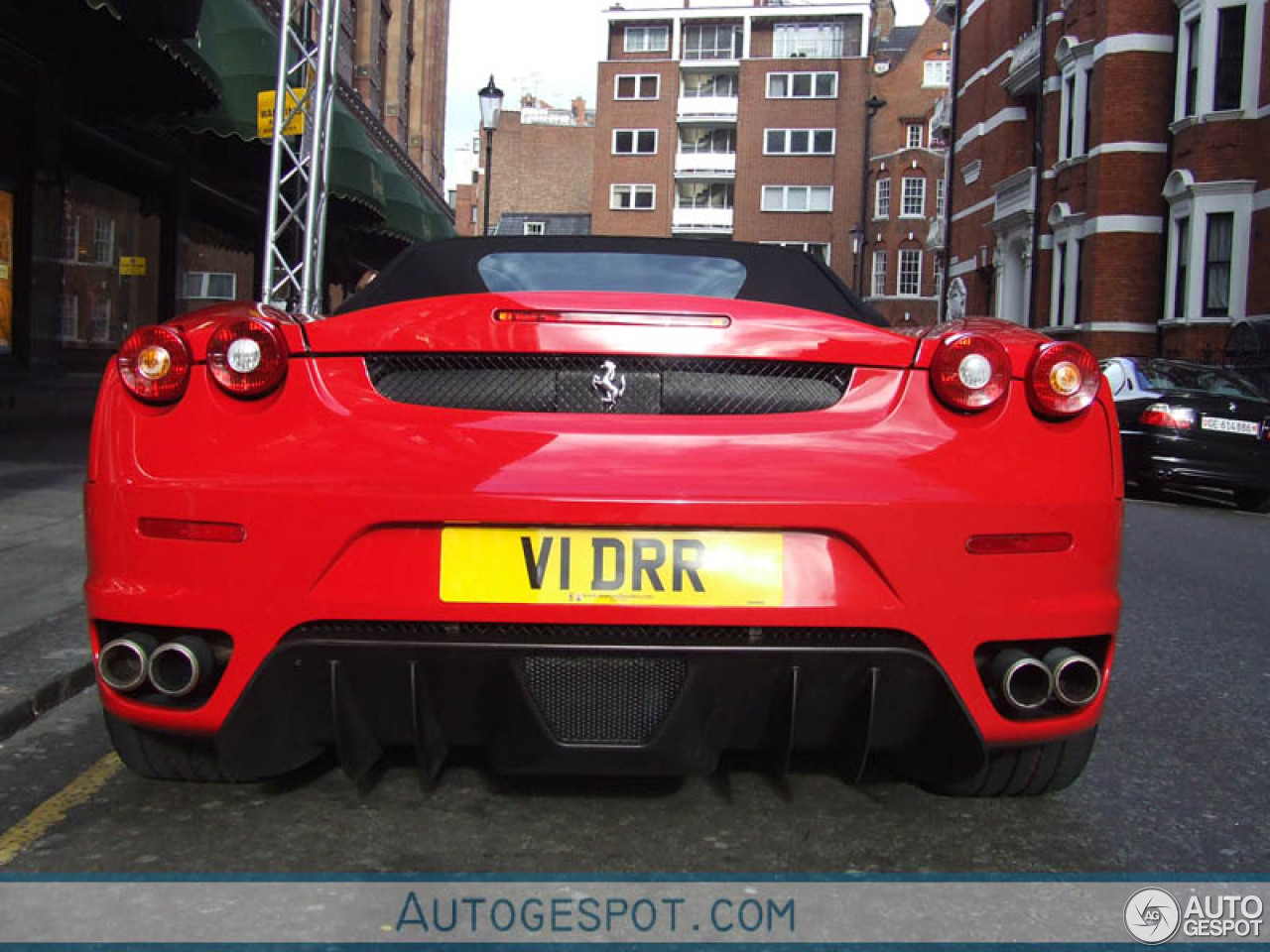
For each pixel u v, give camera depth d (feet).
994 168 112.16
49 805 8.77
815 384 7.68
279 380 7.50
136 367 7.55
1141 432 36.37
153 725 7.57
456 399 7.54
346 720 7.39
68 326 42.96
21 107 37.24
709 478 7.13
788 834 8.36
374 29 90.89
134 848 7.94
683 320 7.58
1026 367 7.68
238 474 7.30
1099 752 10.69
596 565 7.07
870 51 214.69
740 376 7.65
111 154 44.78
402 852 7.89
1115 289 81.76
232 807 8.70
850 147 208.74
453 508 7.04
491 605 7.05
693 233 218.18
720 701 7.28
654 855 7.93
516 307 7.55
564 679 7.18
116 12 28.12
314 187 33.94
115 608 7.43
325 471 7.22
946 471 7.37
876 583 7.18
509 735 7.36
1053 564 7.48
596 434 7.29
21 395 37.19
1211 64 72.84
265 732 7.59
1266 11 69.82
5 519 21.63
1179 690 13.14
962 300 122.72
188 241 52.95
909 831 8.48
